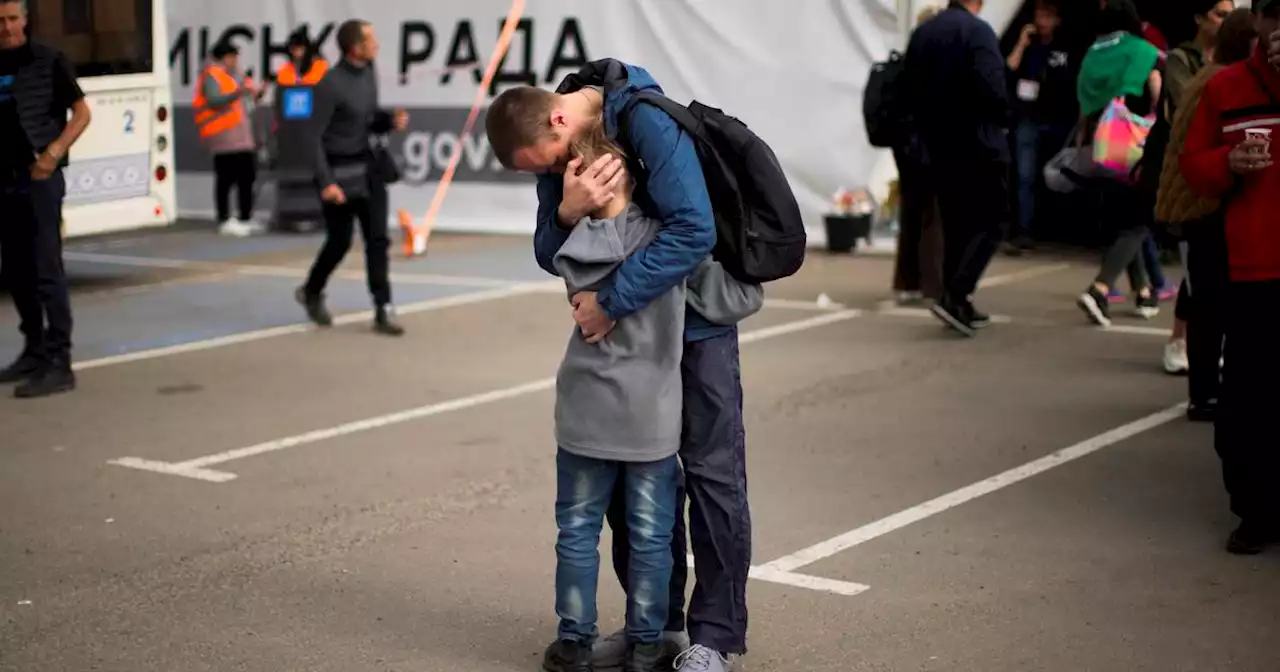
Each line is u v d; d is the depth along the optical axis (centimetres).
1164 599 505
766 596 511
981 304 1071
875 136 1041
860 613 495
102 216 1188
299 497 635
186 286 1208
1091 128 973
